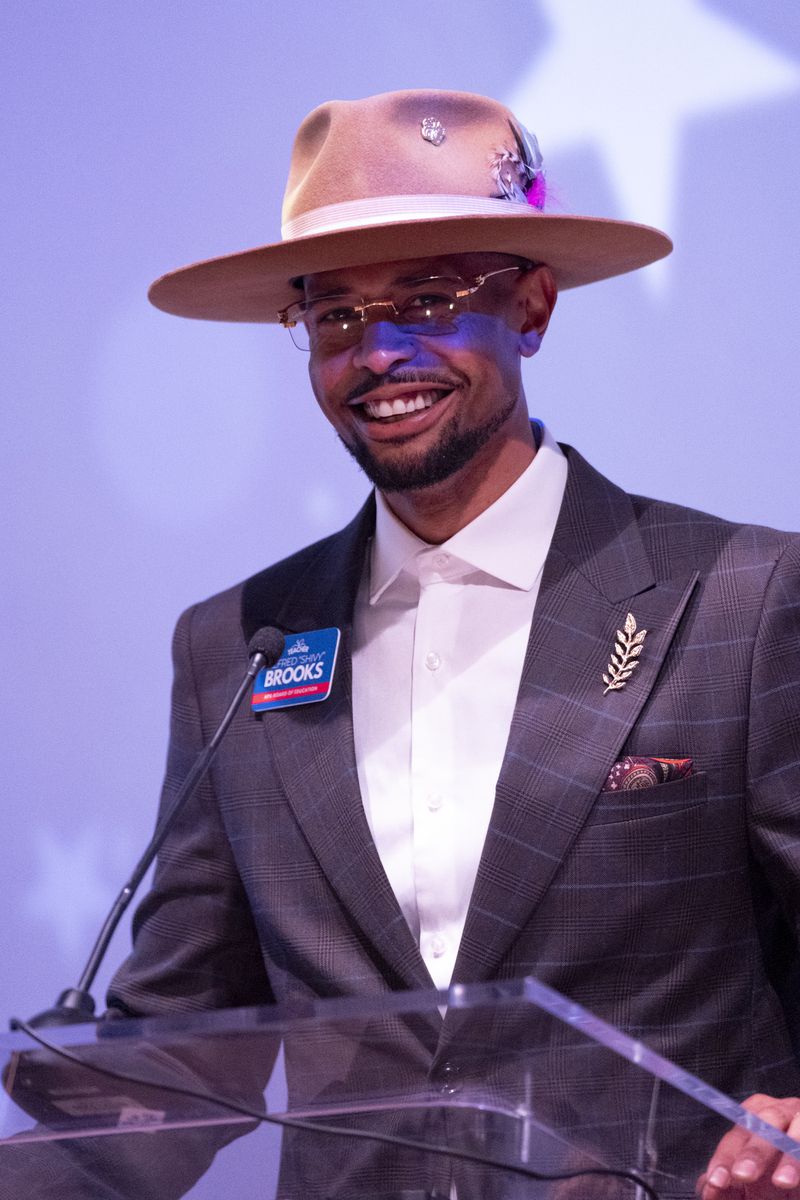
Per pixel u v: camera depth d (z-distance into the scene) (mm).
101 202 7668
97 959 3842
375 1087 2873
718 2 6832
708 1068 4438
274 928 4836
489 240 4816
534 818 4516
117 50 7707
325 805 4820
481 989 2674
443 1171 2900
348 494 7285
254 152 7504
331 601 5230
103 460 7586
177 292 5375
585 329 6949
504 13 7098
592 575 4871
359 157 4898
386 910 4613
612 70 6945
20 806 7535
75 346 7645
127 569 7520
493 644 4957
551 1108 2793
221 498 7430
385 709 5031
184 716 5340
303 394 7379
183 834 5219
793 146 6738
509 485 5066
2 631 7613
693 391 6805
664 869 4496
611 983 4457
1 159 7773
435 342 4785
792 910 4531
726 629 4668
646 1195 2910
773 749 4539
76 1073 2943
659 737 4582
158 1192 3020
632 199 6891
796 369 6680
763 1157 2949
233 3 7562
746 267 6762
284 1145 2920
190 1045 2844
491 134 5008
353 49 7352
